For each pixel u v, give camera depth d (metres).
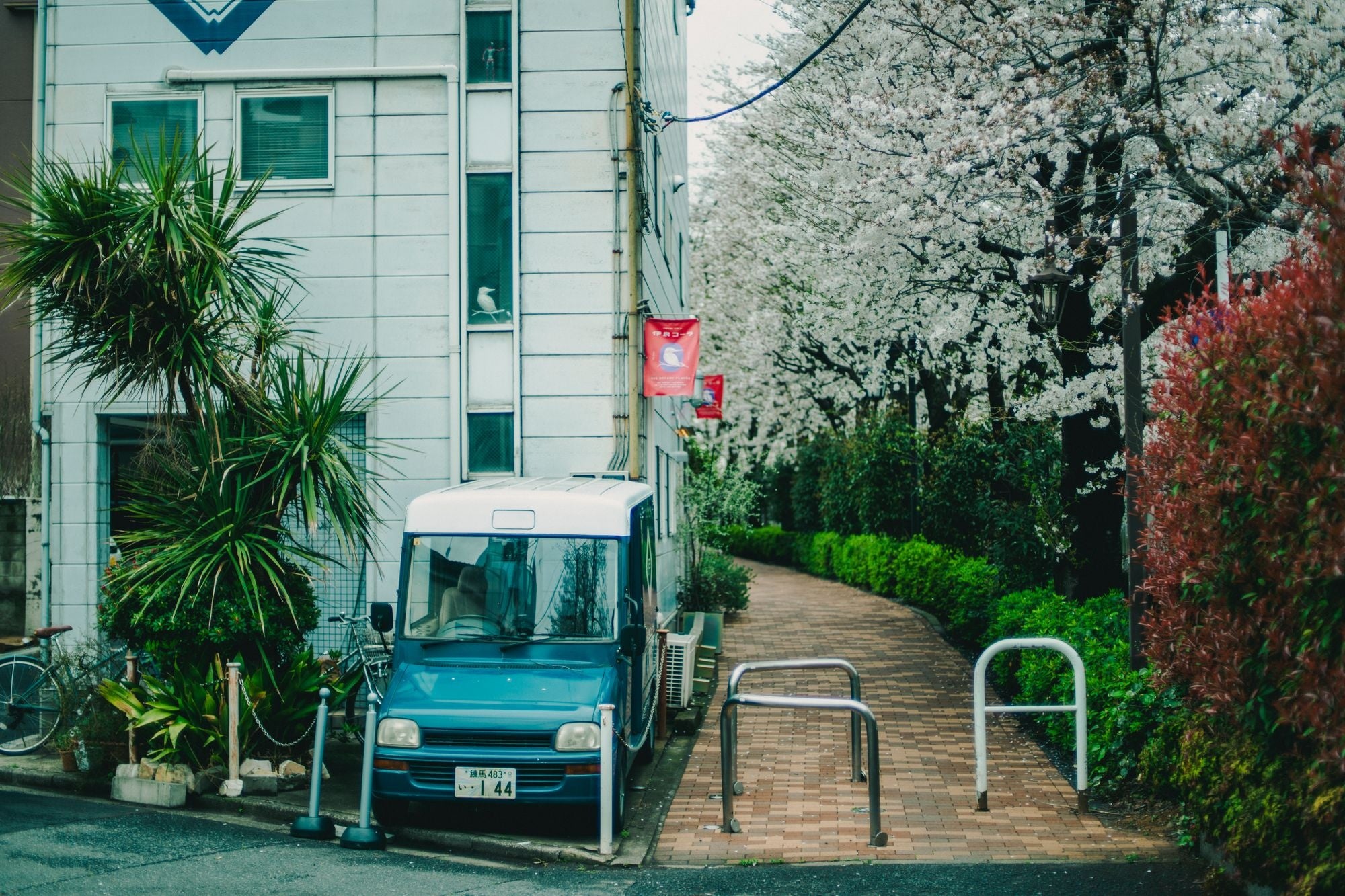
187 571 8.91
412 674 8.42
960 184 11.23
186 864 7.05
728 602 19.91
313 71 11.77
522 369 11.61
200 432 9.26
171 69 11.91
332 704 9.29
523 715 7.89
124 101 11.98
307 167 11.88
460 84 11.75
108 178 9.34
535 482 9.88
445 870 7.20
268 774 8.91
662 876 7.12
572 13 11.72
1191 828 7.09
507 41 11.80
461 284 11.70
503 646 8.54
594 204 11.63
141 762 8.91
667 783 9.55
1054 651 10.31
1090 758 8.77
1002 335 14.53
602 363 11.58
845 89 15.16
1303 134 5.68
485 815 8.48
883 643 16.94
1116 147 11.11
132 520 11.94
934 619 19.73
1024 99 10.91
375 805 8.11
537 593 8.68
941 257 13.48
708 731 11.45
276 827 8.23
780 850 7.58
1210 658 6.25
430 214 11.76
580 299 11.62
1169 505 7.05
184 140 11.94
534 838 7.94
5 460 14.55
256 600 8.93
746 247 24.28
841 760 10.07
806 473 31.70
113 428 12.05
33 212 9.21
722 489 23.06
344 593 11.60
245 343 10.00
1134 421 9.18
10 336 14.53
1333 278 5.00
